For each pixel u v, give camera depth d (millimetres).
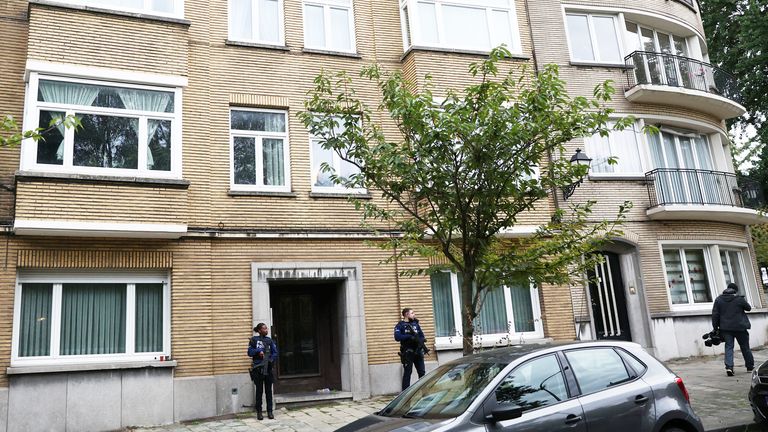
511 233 12672
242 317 11023
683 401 5758
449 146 7633
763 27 19719
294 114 12383
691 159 16281
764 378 7562
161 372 10234
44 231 9734
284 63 12562
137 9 11312
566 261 8039
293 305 12477
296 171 12055
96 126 10516
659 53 15766
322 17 13391
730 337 11344
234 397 10672
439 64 13102
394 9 13859
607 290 14438
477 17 14055
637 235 14422
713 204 15078
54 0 10484
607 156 14789
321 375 12336
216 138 11656
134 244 10531
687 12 17516
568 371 5508
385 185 8203
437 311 12711
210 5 12273
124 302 10570
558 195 13781
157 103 11023
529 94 7711
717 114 16797
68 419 9547
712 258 15430
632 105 15336
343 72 8906
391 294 12164
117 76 10664
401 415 5465
